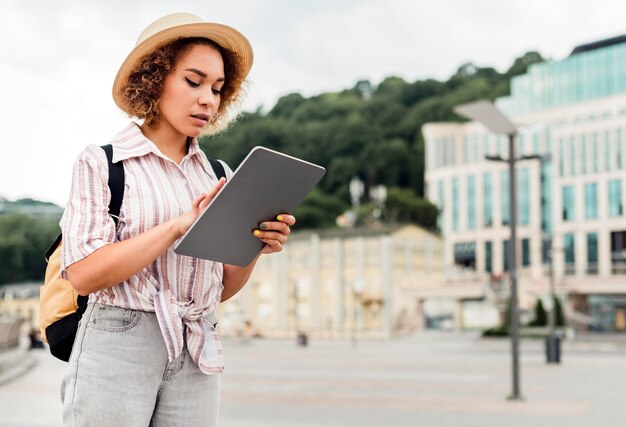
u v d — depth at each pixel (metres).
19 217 80.38
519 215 87.44
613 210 80.25
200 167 2.76
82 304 2.60
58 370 21.47
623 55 87.31
